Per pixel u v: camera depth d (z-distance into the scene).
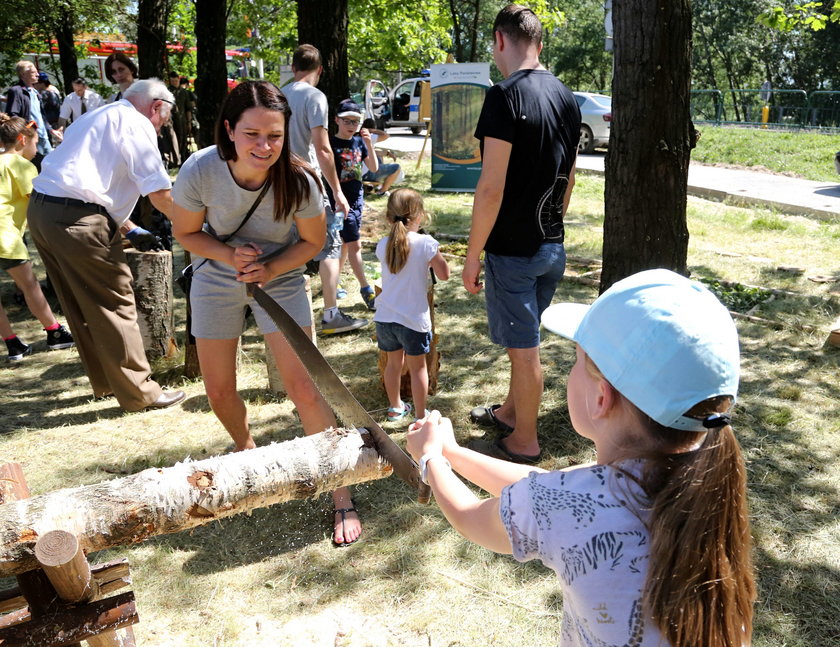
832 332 5.42
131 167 4.40
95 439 4.38
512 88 3.52
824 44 42.66
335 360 5.46
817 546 3.18
